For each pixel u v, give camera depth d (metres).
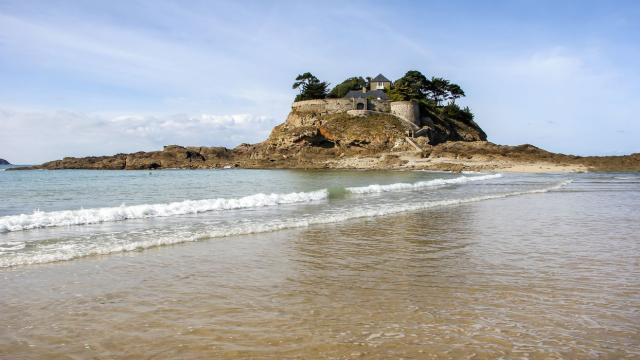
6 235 12.66
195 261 9.81
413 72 126.25
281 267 9.37
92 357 5.12
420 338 5.61
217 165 114.56
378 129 104.81
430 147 97.38
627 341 5.53
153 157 122.94
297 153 105.81
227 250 10.98
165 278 8.45
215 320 6.27
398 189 33.41
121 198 26.19
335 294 7.52
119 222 15.38
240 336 5.70
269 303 7.03
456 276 8.66
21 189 36.28
